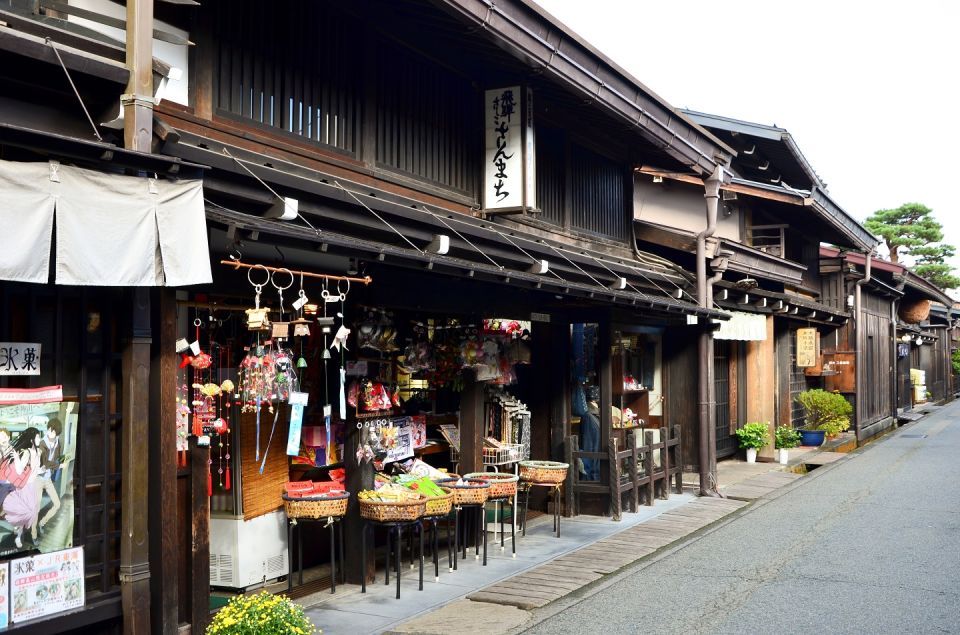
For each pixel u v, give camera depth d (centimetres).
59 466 506
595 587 834
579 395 1259
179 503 651
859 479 1591
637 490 1238
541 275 991
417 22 900
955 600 771
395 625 700
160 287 559
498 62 972
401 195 884
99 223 470
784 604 763
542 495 1243
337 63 812
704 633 683
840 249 2464
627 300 1017
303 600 770
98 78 490
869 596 788
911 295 3391
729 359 1870
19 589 482
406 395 1017
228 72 692
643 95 1096
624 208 1443
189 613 648
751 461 1850
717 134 1981
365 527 821
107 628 530
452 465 1079
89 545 534
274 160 696
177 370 629
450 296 913
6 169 436
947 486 1483
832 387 2361
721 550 996
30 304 502
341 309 745
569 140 1260
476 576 867
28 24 477
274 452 821
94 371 536
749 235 1952
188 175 516
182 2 562
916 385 4003
